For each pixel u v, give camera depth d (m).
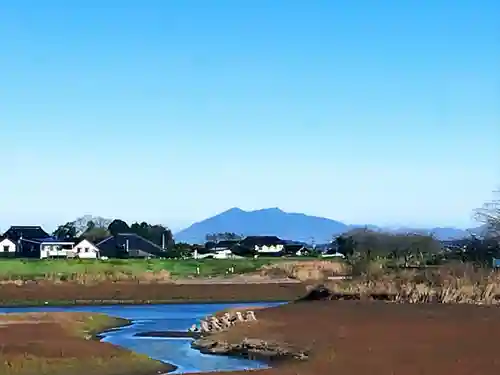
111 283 90.25
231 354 40.41
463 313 50.78
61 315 56.16
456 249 84.06
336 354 35.53
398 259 76.69
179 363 37.28
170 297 86.19
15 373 30.84
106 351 36.78
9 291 83.19
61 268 96.88
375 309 53.81
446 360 32.72
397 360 33.16
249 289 90.19
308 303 59.28
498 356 33.41
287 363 35.97
